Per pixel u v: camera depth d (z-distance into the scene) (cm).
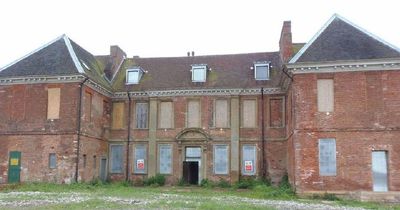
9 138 2800
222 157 3098
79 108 2752
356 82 2348
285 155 3006
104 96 3188
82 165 2773
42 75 2783
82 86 2798
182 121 3172
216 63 3434
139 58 3691
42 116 2784
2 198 1866
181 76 3353
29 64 2895
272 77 3180
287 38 2962
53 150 2727
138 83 3344
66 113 2753
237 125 3100
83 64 3016
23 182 2697
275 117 3075
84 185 2578
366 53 2378
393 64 2306
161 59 3622
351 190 2269
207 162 3100
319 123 2355
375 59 2309
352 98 2341
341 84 2362
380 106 2311
